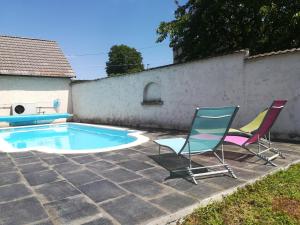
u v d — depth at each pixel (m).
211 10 13.83
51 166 5.71
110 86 15.29
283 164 5.30
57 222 3.20
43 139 12.18
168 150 7.04
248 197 3.83
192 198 3.74
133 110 13.81
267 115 5.39
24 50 18.48
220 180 4.45
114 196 3.91
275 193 3.94
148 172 5.05
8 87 16.36
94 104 16.62
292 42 12.69
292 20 11.62
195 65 10.50
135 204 3.61
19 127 15.12
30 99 17.05
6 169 5.59
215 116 4.50
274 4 11.99
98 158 6.31
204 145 4.88
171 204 3.57
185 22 15.13
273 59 8.19
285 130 8.03
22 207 3.64
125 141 10.11
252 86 8.73
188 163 5.59
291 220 3.17
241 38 15.18
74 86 18.27
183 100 11.10
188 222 3.22
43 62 18.22
